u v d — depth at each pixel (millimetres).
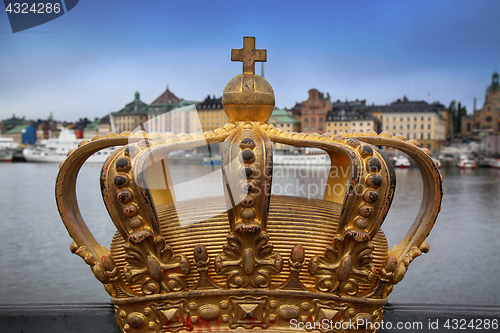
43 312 3158
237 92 2549
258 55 2617
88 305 3252
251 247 2348
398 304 3322
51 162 75562
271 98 2596
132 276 2443
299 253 2361
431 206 2611
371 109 93000
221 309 2453
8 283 11375
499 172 55094
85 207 20938
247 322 2438
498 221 17984
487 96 115250
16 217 19906
